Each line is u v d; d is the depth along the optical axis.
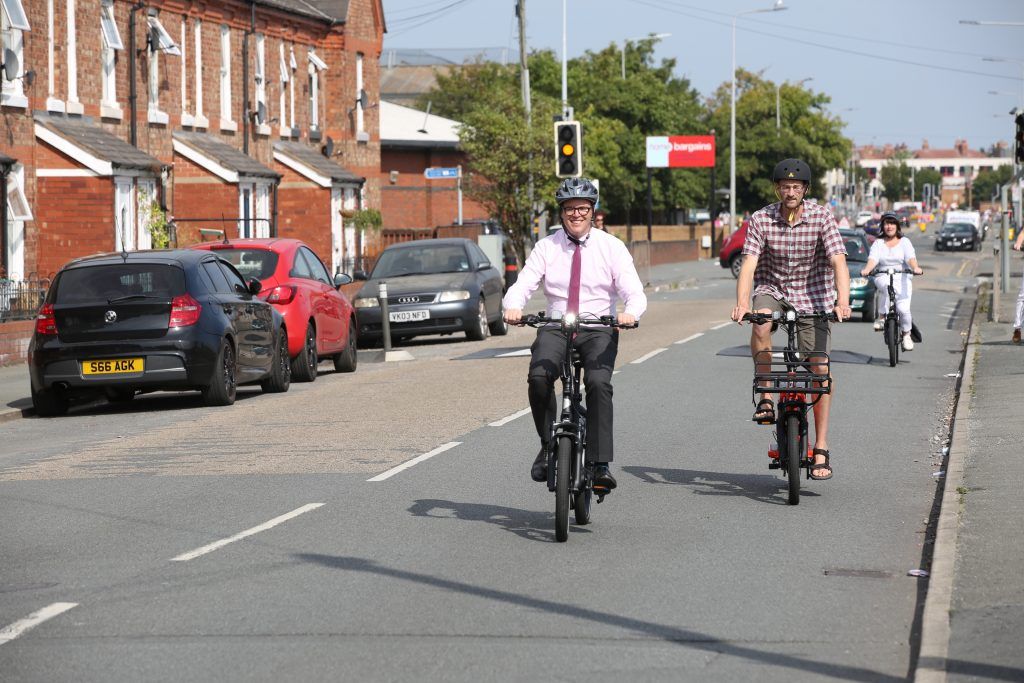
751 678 6.44
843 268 10.90
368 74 55.56
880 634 7.18
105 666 6.63
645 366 21.58
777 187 11.02
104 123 36.97
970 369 19.91
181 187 42.00
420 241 30.50
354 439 14.48
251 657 6.77
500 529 9.89
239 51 46.03
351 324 23.42
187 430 15.67
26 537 9.74
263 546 9.33
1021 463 11.87
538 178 48.44
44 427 16.80
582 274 9.69
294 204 49.50
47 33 34.19
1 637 7.14
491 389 19.06
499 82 97.69
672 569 8.63
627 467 12.57
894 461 12.96
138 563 8.84
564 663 6.67
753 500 11.00
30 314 25.77
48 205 34.09
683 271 68.38
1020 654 6.53
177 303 17.44
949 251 94.38
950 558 8.47
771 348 11.13
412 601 7.84
